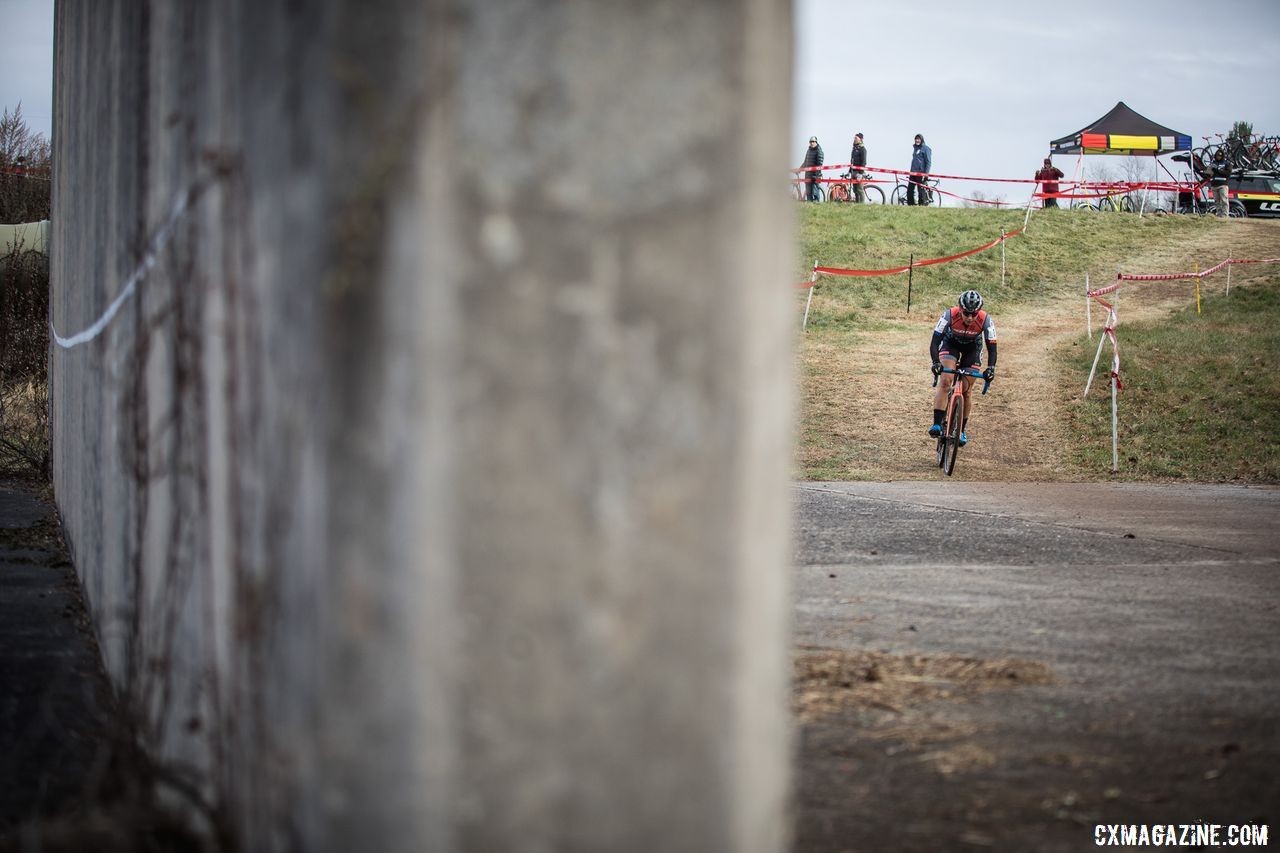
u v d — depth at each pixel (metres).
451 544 2.71
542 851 2.78
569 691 2.77
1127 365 30.16
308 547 2.91
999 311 38.84
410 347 2.66
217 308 3.74
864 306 38.81
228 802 3.70
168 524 4.55
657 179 2.73
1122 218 50.91
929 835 4.95
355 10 2.66
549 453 2.73
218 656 3.81
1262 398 27.31
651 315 2.74
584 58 2.70
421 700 2.73
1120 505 17.72
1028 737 6.31
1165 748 6.13
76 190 10.05
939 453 23.41
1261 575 11.60
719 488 2.78
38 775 5.18
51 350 16.28
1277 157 59.06
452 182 2.66
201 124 3.98
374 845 2.79
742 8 2.75
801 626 9.05
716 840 2.83
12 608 8.95
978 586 10.88
